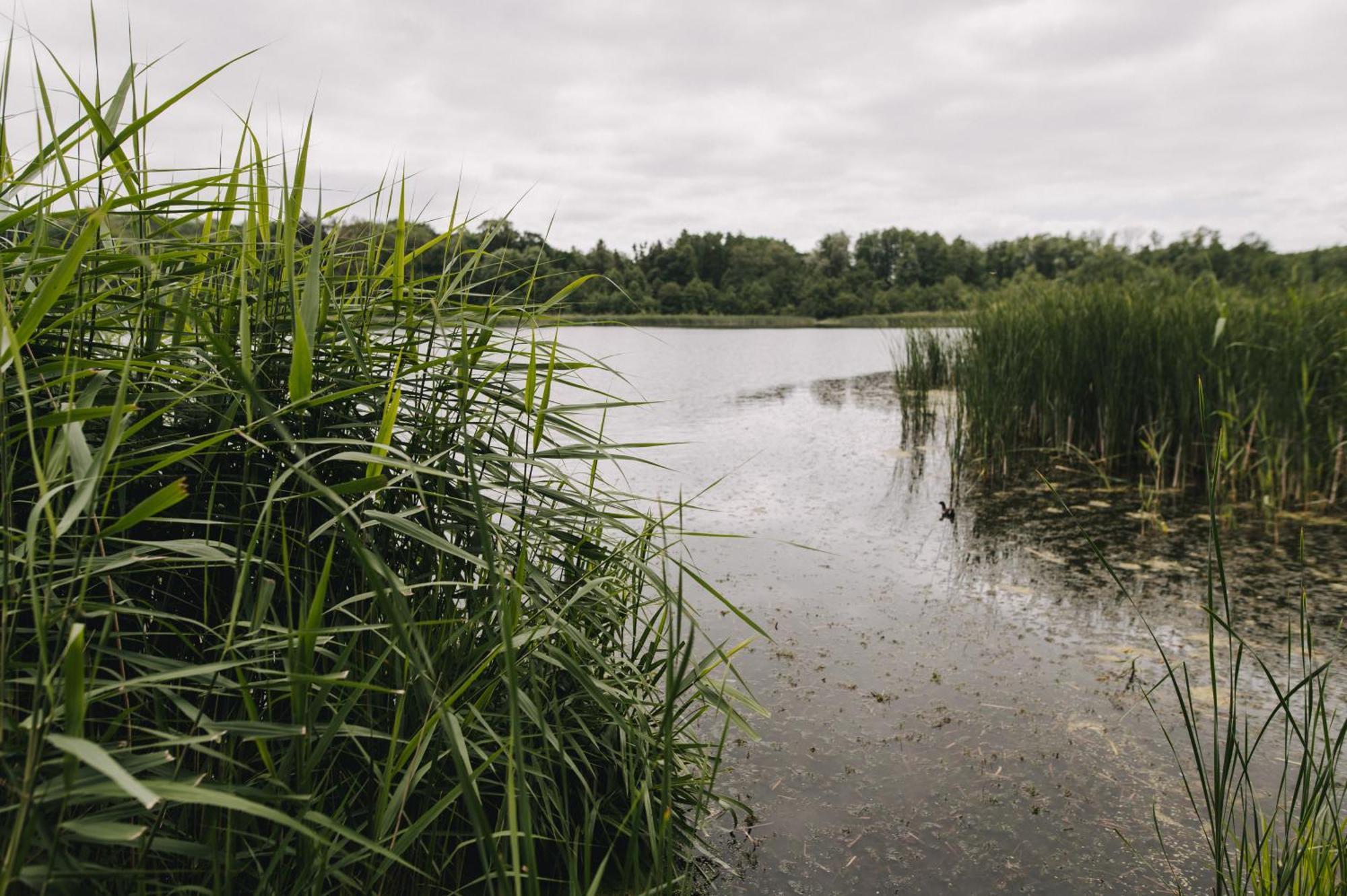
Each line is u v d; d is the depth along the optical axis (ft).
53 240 4.46
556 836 4.82
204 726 3.23
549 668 5.36
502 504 5.23
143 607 4.03
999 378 20.81
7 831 2.98
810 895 5.56
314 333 3.76
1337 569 12.29
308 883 3.73
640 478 17.46
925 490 17.46
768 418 26.61
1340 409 16.21
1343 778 6.88
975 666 9.18
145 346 4.32
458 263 6.98
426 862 4.53
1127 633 10.11
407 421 4.96
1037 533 14.40
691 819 6.24
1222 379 17.26
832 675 8.95
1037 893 5.63
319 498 4.22
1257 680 8.85
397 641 3.69
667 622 5.52
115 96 3.84
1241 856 4.85
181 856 3.72
